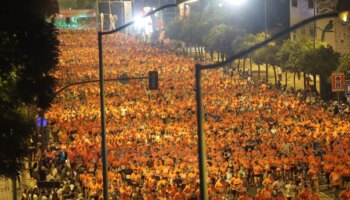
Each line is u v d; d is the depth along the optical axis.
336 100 91.44
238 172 53.84
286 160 56.19
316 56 95.56
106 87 101.62
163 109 84.69
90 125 77.12
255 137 66.00
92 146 66.25
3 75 35.06
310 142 64.06
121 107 87.06
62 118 81.75
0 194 54.41
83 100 94.06
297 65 99.12
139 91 98.88
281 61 104.81
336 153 58.78
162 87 101.19
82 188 52.16
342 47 111.75
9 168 34.19
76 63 131.88
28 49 37.19
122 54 141.88
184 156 59.19
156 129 73.19
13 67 35.50
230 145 63.25
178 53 148.00
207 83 101.25
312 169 55.31
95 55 140.50
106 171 37.12
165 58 134.62
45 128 58.22
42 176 55.72
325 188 55.94
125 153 61.56
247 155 58.75
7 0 36.09
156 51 147.50
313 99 90.62
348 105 84.25
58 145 67.94
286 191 50.25
